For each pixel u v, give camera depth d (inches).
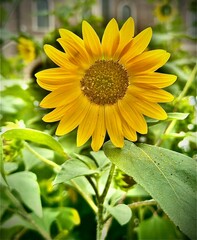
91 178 13.3
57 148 11.9
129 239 17.4
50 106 10.9
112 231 18.2
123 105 11.4
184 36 28.7
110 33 11.1
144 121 11.2
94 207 13.6
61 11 40.9
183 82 22.9
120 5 156.2
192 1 57.1
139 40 11.1
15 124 13.0
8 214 17.0
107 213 12.4
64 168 10.8
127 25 11.0
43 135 11.5
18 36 32.8
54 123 19.2
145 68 11.2
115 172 13.1
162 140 14.9
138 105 11.3
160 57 11.1
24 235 19.7
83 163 11.4
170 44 35.3
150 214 17.9
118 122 11.3
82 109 11.3
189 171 10.7
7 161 14.1
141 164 10.7
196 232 9.3
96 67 11.3
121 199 13.2
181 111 16.5
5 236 18.0
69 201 19.4
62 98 11.0
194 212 9.7
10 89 21.8
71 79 11.1
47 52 10.7
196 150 15.8
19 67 35.8
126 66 11.4
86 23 11.0
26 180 13.9
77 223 17.5
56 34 30.3
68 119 11.2
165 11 45.5
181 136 14.4
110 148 11.1
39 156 14.1
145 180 10.3
